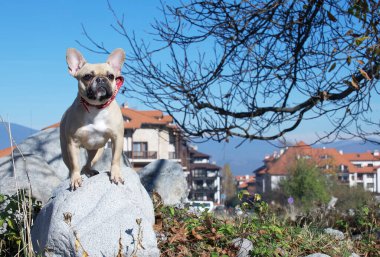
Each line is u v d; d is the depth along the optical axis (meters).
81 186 2.03
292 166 18.19
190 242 2.28
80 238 1.90
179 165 4.24
